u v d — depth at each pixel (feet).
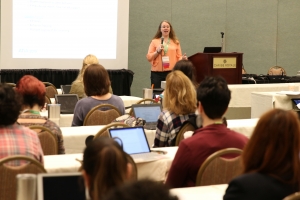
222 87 8.95
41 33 28.25
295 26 36.17
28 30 27.96
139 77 34.32
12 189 8.36
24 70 27.99
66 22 28.68
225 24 35.37
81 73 19.47
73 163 9.82
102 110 14.89
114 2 29.40
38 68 28.37
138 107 14.53
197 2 34.76
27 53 28.07
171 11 34.45
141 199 3.13
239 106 19.65
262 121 6.37
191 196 7.73
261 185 6.20
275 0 35.70
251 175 6.30
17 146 8.68
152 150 10.87
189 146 8.73
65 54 28.84
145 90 19.07
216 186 8.30
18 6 27.63
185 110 11.58
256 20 35.65
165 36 25.11
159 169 9.98
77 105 15.16
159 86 25.08
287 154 6.26
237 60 20.53
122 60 29.84
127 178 5.46
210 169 8.55
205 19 34.99
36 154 8.88
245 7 35.45
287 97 16.96
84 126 14.30
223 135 8.84
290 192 6.23
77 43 28.99
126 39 29.78
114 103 15.29
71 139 13.10
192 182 8.80
